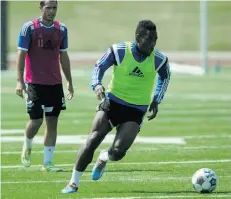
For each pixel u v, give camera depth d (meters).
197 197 21.88
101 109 21.77
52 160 30.02
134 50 21.61
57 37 26.50
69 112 49.88
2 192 22.95
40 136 37.78
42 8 26.19
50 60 26.66
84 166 22.12
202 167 27.95
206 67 83.62
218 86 70.12
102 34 127.75
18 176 26.08
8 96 60.31
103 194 22.41
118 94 21.66
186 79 77.31
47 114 27.05
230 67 94.88
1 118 46.53
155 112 22.16
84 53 115.81
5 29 83.75
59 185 24.22
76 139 36.75
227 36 126.75
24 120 45.44
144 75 21.67
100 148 33.91
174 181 24.83
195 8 138.12
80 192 22.69
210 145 34.47
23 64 26.27
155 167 27.94
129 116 21.73
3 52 83.75
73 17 134.00
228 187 23.62
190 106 54.16
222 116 48.12
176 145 34.47
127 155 31.11
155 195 22.23
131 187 23.62
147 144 34.78
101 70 21.48
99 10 137.50
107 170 27.22
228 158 30.30
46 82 26.62
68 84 27.30
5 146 34.09
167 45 122.94
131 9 137.62
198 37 126.00
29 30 26.19
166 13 135.88
